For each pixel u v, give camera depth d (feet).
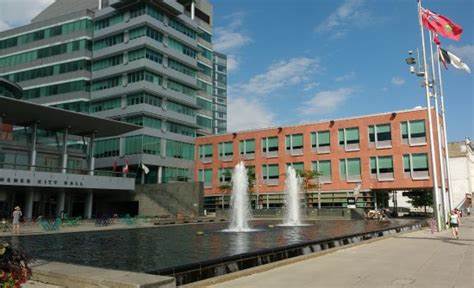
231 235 78.89
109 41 223.10
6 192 153.07
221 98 532.32
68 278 28.60
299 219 159.84
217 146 231.09
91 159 167.43
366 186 182.91
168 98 223.30
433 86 108.88
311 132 201.46
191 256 47.26
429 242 65.41
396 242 65.41
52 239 73.41
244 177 188.44
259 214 178.09
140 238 74.33
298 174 186.80
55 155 167.32
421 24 102.22
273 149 211.61
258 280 32.73
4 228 97.96
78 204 196.85
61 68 229.04
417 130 175.11
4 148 148.77
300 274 35.27
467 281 32.07
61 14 262.88
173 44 228.43
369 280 32.45
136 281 26.32
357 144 188.34
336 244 58.85
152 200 181.68
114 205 198.08
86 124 157.79
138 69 210.79
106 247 58.29
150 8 215.10
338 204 188.34
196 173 235.81
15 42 246.27
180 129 232.12
